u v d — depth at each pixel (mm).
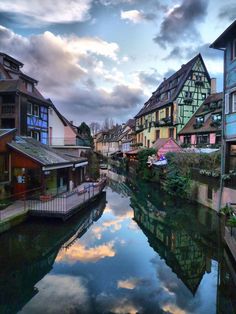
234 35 12859
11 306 6078
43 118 23672
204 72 32094
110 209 16562
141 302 6336
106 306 6109
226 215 9922
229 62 13398
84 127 50969
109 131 84375
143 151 30938
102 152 81938
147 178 28672
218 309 6082
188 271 8047
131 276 7723
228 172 13109
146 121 41188
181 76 33250
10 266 8125
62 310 5945
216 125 24203
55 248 9805
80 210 13789
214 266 8453
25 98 19953
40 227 11406
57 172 18219
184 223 13062
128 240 10883
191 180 17578
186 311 5980
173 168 19656
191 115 31609
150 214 15094
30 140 18078
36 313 5805
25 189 14805
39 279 7402
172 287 7102
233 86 12859
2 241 9906
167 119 32469
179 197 18844
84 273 7855
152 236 11352
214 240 10547
